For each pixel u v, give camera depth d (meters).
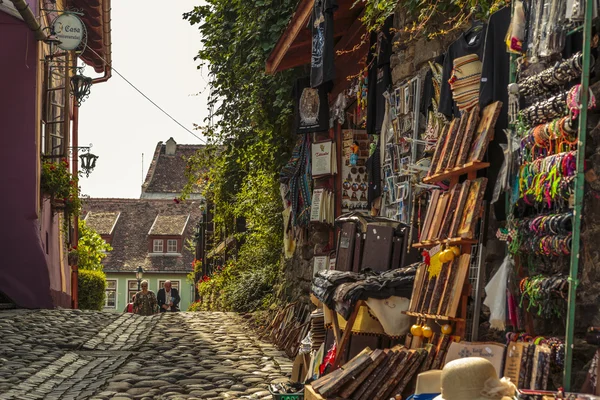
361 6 11.94
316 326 8.90
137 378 10.05
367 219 8.94
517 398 4.59
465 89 7.02
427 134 8.57
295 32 12.77
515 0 6.02
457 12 8.24
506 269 5.93
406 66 9.44
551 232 5.36
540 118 5.60
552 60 5.76
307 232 14.88
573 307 4.94
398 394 5.92
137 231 66.00
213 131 18.06
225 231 26.59
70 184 20.80
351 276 7.75
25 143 18.70
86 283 30.66
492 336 6.66
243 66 16.42
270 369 10.83
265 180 18.36
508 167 6.00
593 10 5.04
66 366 11.11
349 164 13.28
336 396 6.02
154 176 70.00
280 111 16.09
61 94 24.69
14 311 17.61
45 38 18.75
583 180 4.99
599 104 5.07
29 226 18.69
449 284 6.13
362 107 11.53
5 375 9.98
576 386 5.10
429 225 6.84
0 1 17.70
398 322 7.02
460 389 4.18
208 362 11.47
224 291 23.50
